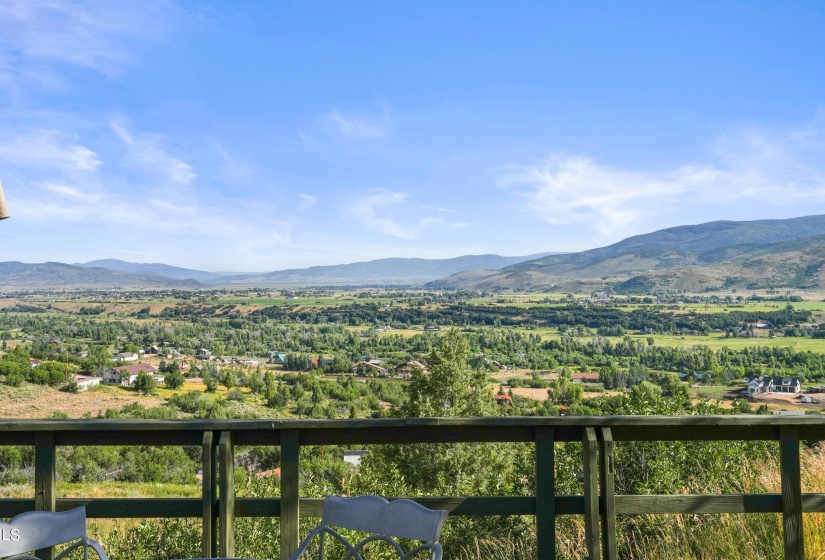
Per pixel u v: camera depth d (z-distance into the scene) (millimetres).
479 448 19219
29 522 1822
